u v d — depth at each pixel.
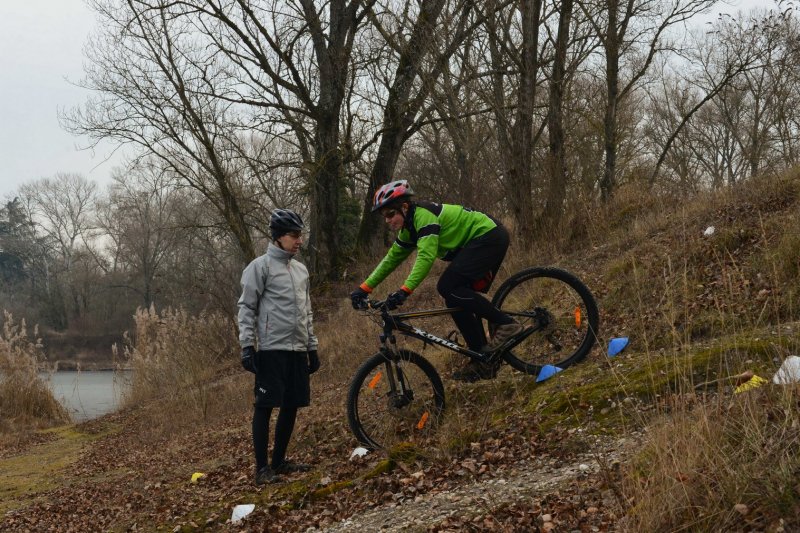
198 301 24.53
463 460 4.68
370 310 5.55
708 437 3.22
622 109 22.23
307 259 25.12
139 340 17.80
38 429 15.26
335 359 12.48
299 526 4.44
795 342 4.50
